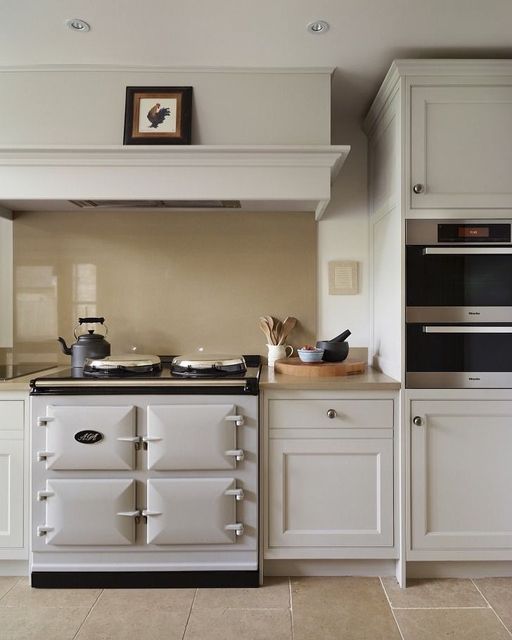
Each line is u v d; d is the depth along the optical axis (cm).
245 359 261
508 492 203
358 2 175
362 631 173
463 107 203
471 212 203
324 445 203
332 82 233
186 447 195
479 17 185
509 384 203
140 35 196
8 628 174
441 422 203
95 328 263
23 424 202
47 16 183
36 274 262
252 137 222
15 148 210
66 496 195
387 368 225
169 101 221
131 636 170
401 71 202
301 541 203
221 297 264
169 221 264
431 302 203
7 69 220
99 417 194
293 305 265
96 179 217
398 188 207
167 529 195
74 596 194
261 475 202
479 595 195
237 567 200
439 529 203
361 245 267
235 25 189
